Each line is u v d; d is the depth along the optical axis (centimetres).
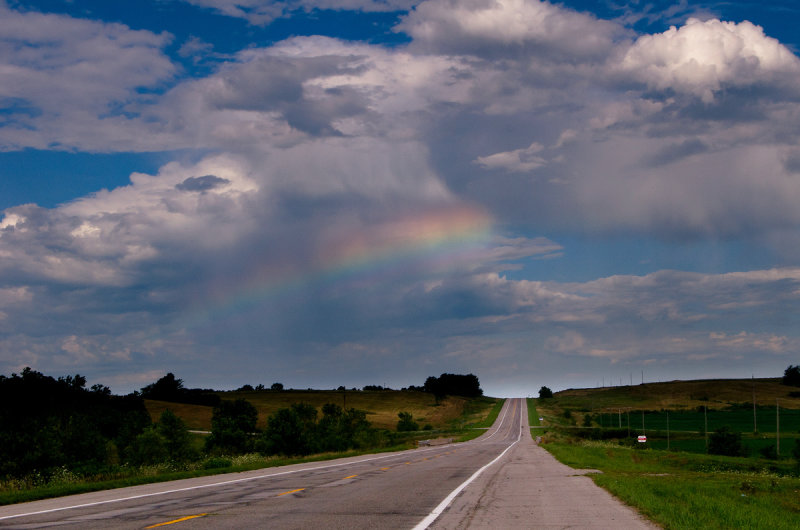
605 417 18712
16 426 3856
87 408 8562
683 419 17188
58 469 2997
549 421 17575
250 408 10356
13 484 2462
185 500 1653
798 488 2438
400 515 1317
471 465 3200
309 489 1945
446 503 1522
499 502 1530
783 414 18162
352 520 1249
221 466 3378
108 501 1650
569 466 3055
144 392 18200
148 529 1136
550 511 1358
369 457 4403
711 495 1792
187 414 14750
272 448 5912
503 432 14062
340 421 7581
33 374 8512
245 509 1441
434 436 12131
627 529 1114
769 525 1170
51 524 1216
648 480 2217
